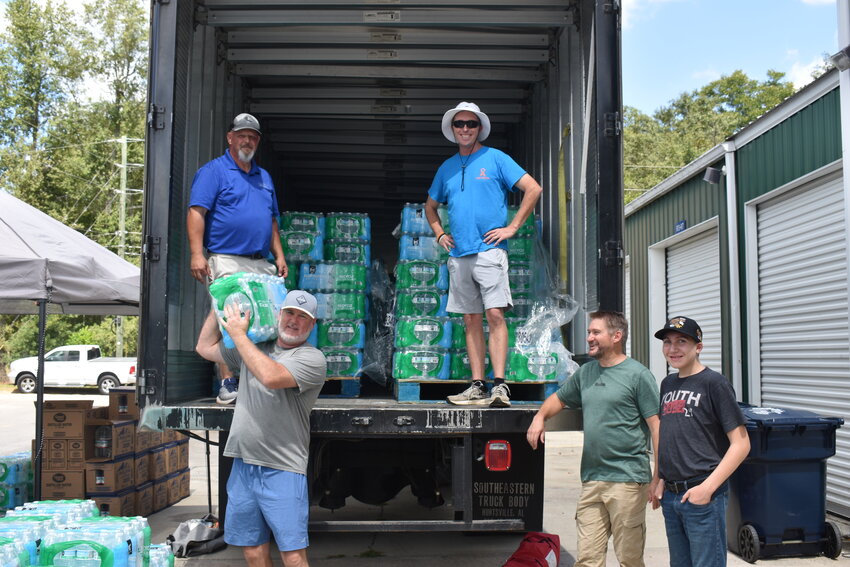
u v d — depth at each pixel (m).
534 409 4.07
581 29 5.00
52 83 34.34
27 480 6.45
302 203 9.05
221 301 3.71
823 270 7.14
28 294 5.80
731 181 8.68
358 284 5.19
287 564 3.60
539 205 6.34
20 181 31.31
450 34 5.82
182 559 5.29
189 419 3.95
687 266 10.57
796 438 5.37
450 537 6.03
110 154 33.41
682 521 3.46
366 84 6.72
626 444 3.62
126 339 32.22
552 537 4.13
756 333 8.35
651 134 42.19
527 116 6.85
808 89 7.04
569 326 5.21
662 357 11.33
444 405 4.27
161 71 4.12
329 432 3.94
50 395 22.23
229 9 5.25
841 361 6.88
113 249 32.34
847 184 5.77
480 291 4.56
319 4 5.17
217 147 5.70
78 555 3.43
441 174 4.79
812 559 5.41
